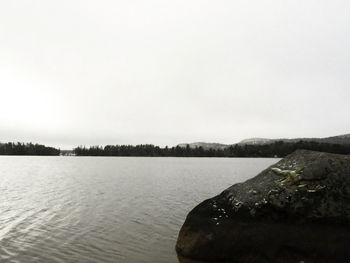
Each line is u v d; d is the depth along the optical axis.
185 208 22.12
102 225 16.98
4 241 13.79
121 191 31.31
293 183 11.55
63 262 11.45
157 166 87.94
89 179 45.69
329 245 10.30
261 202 11.59
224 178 47.38
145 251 12.79
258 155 188.62
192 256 11.85
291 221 11.14
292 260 10.41
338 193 11.02
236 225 11.55
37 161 120.25
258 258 10.85
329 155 11.91
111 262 11.54
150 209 21.67
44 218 18.56
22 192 30.33
